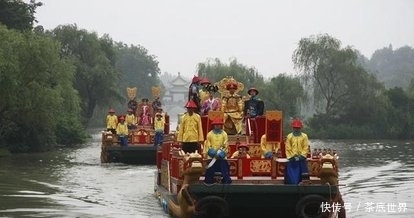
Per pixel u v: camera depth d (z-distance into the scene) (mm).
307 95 80125
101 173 34062
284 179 19000
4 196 24938
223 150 18781
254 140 22766
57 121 54656
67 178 31609
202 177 19391
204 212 18312
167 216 20469
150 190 27141
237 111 23562
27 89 46031
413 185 29422
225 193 18266
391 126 83750
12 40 45625
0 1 58594
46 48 47125
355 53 81562
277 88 79438
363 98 81562
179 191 19109
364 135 81938
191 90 24969
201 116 22547
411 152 54000
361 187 28703
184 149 21219
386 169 37781
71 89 53656
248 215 19391
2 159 43719
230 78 24016
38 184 29000
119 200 24141
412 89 101438
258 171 19453
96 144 63031
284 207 18703
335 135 81562
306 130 81875
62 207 22219
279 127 20578
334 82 82000
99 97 80125
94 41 80312
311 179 19109
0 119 47938
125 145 40625
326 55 81000
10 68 42906
